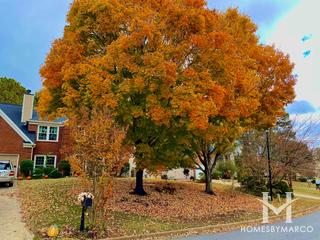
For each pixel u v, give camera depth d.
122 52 13.75
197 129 15.33
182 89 13.66
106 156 10.02
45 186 19.08
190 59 15.36
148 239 10.12
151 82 13.49
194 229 11.66
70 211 12.76
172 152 16.28
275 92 21.62
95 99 13.23
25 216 11.84
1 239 8.93
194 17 14.70
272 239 10.35
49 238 9.09
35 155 30.70
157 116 13.58
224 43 15.29
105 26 15.01
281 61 21.70
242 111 16.50
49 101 17.09
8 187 19.45
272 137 26.20
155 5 15.12
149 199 16.94
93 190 10.23
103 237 9.61
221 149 22.72
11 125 29.33
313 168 27.11
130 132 15.38
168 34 15.11
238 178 31.03
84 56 15.60
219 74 15.38
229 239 10.30
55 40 16.67
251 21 21.16
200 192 22.28
